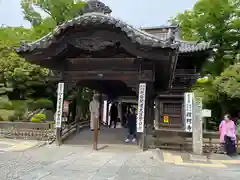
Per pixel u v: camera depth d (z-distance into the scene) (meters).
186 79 22.89
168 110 22.92
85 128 16.73
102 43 10.27
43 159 8.38
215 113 27.22
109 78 11.19
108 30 9.84
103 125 21.89
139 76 10.59
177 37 24.05
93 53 11.16
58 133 11.23
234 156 10.75
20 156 8.69
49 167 7.36
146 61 10.60
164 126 22.55
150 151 10.17
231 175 7.42
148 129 12.48
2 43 23.09
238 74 21.17
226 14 28.39
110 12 11.64
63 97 11.45
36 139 12.35
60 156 8.92
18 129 12.78
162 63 10.81
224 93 23.23
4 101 20.17
